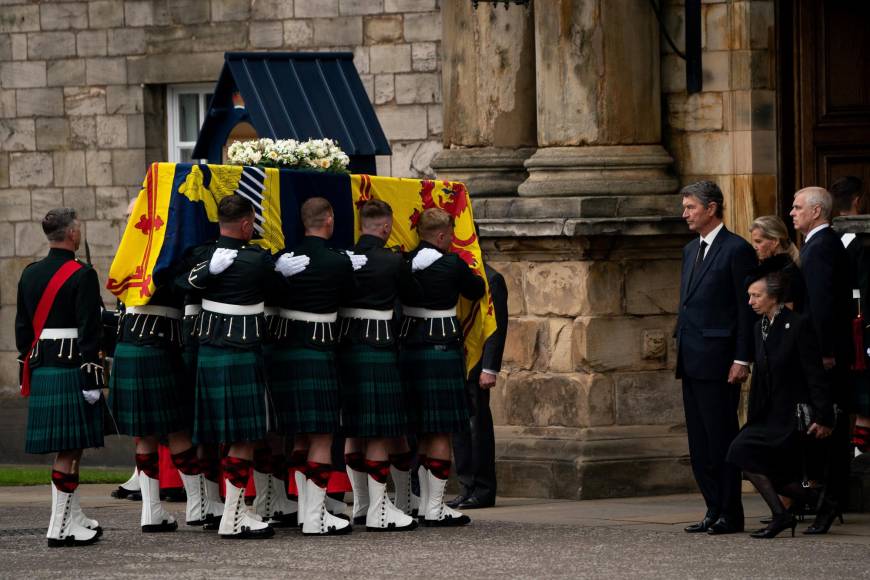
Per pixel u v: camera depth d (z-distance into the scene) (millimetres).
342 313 17156
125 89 27734
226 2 26859
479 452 19844
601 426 21266
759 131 21609
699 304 16844
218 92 20828
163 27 27391
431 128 25234
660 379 21547
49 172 28219
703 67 21750
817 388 16078
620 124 21531
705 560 14758
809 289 17094
